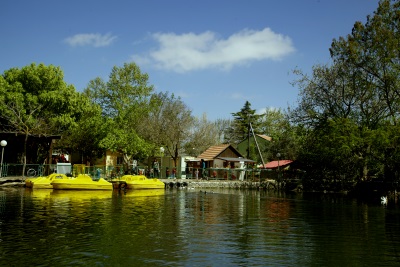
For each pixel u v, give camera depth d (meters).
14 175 35.44
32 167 36.44
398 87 36.75
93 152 53.84
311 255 11.48
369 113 40.56
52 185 31.88
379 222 18.27
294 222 17.94
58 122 44.19
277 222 17.81
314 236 14.43
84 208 20.81
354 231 15.65
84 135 50.25
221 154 57.75
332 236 14.49
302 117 44.00
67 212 19.00
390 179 36.56
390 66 37.12
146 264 10.10
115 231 14.37
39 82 43.94
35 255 10.70
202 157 58.91
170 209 21.61
